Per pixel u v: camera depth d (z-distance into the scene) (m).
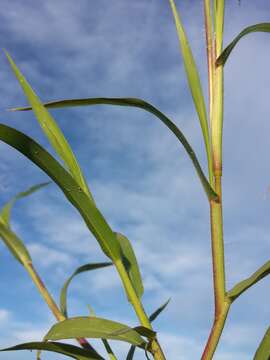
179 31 0.28
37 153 0.22
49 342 0.23
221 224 0.25
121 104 0.25
